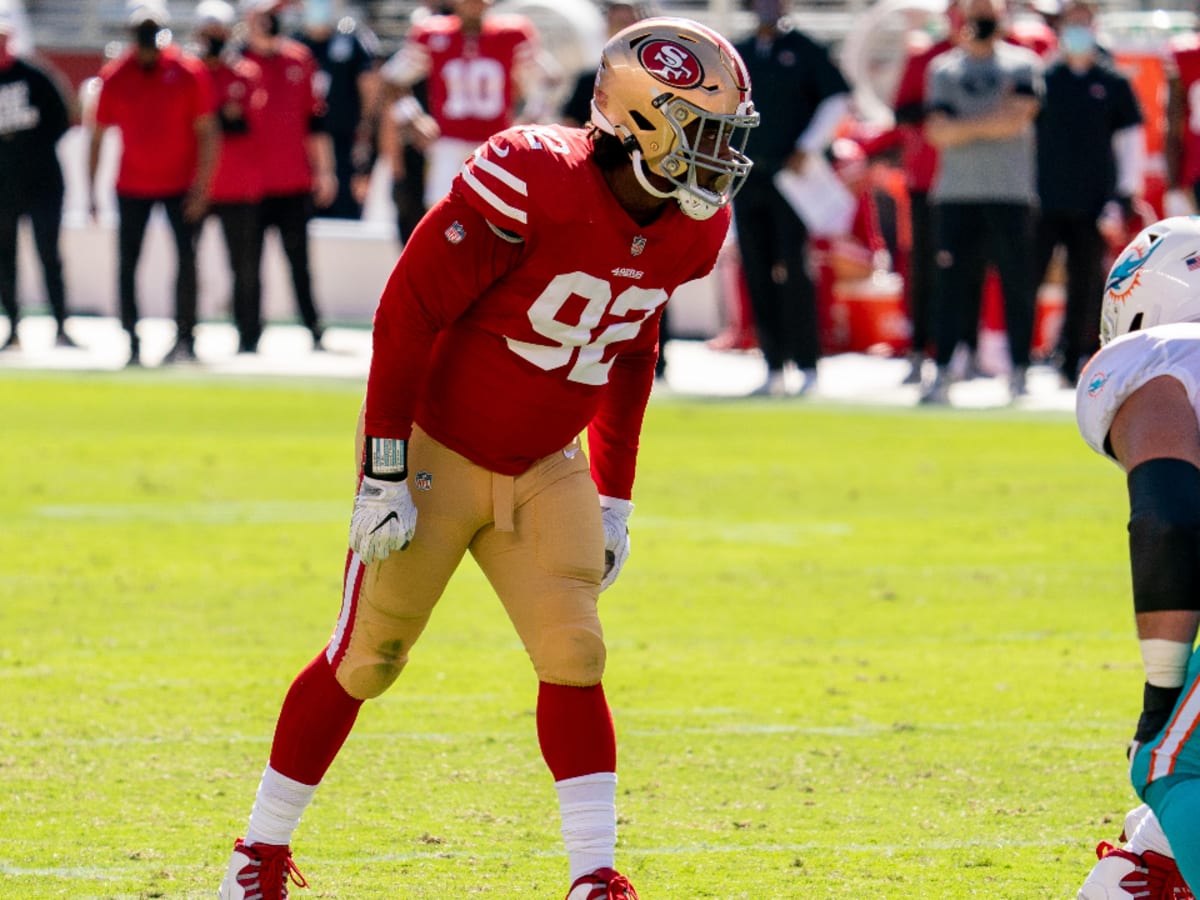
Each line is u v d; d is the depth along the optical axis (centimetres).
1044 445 4112
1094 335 4988
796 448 4050
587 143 1311
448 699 2081
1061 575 2805
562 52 6519
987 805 1694
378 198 6856
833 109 4675
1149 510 1112
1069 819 1652
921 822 1642
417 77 5088
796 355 4916
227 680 2134
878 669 2227
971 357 5072
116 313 6869
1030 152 4562
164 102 5203
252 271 5591
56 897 1427
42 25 9631
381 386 1319
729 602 2611
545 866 1518
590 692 1355
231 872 1388
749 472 3744
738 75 1296
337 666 1383
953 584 2736
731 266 5866
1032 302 4694
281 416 4478
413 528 1329
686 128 1277
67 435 4128
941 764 1827
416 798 1709
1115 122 4825
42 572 2742
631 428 1476
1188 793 1110
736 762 1831
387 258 6631
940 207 4619
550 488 1362
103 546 2950
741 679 2175
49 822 1620
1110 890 1302
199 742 1881
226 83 5441
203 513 3259
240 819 1639
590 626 1347
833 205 4800
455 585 2788
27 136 5550
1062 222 4888
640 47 1286
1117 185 4897
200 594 2609
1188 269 1230
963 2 4706
